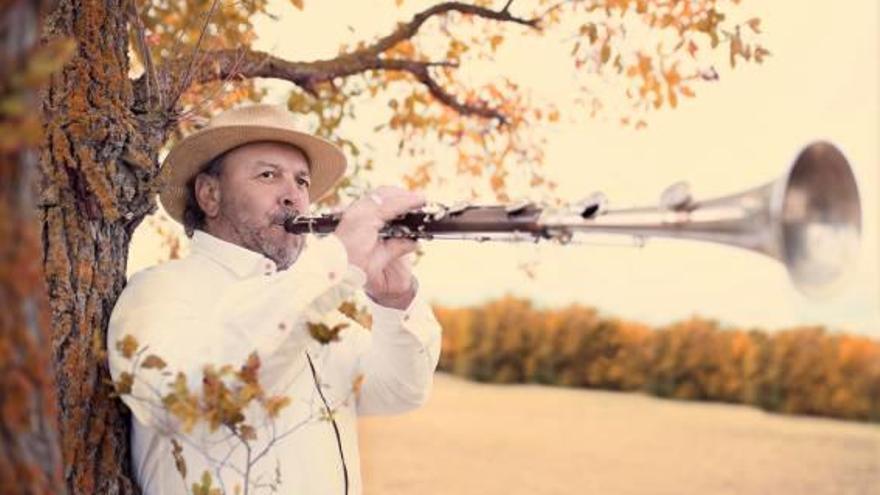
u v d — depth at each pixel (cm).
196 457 261
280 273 263
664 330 1266
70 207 261
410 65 418
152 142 281
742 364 1201
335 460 281
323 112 436
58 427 256
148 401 242
